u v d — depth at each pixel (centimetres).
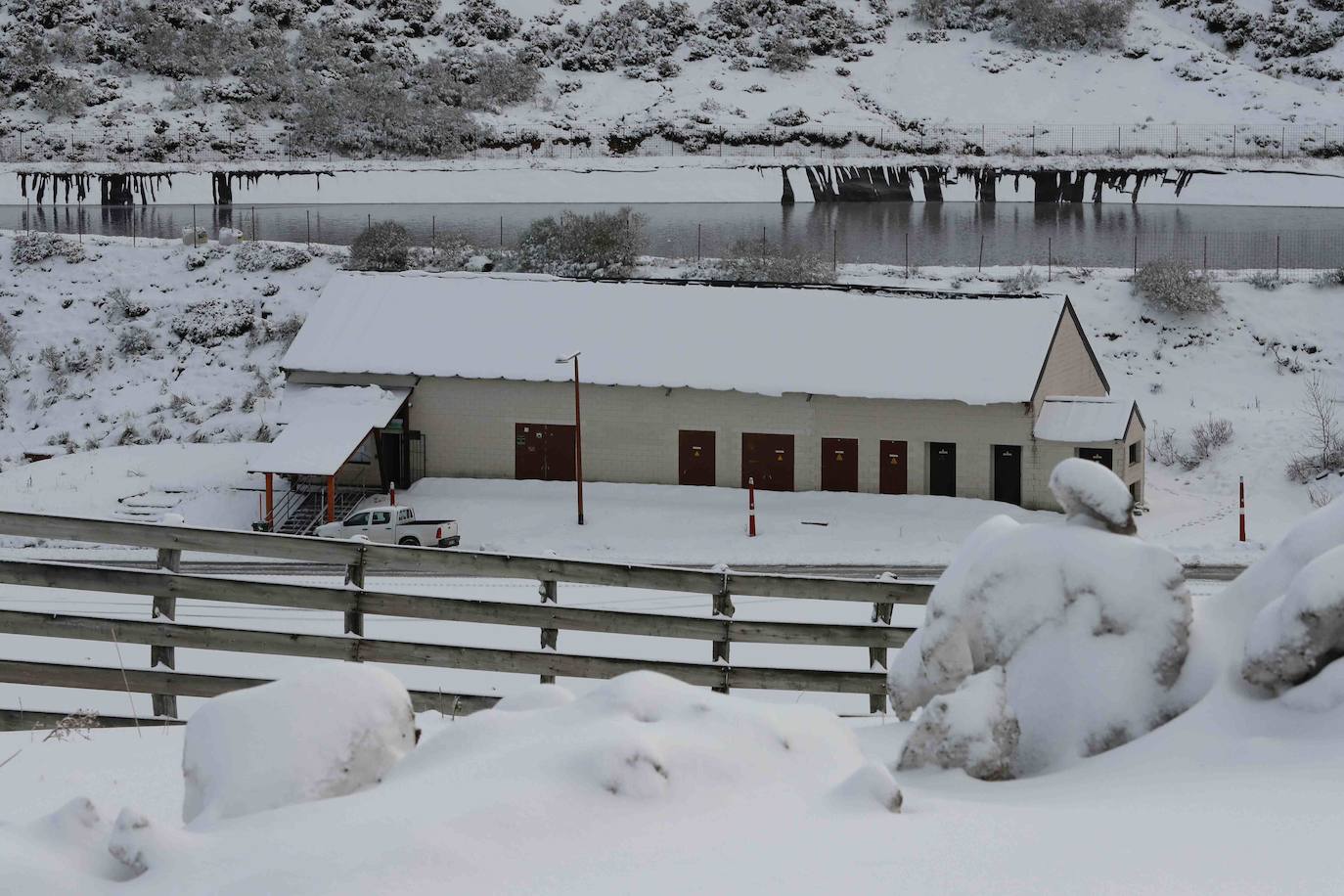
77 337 7069
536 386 5297
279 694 764
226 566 3853
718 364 5222
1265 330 6531
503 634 2202
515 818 673
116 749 1157
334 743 748
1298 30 13762
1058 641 1013
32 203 10869
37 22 12975
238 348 6919
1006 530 1057
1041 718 998
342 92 12581
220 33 13125
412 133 12181
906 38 14112
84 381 6719
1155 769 908
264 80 12688
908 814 768
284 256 7644
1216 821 754
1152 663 1000
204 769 746
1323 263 7931
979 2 14375
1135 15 14162
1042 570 1025
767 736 794
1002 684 959
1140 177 11394
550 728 787
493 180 11562
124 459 5575
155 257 7688
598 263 7625
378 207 10944
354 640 1434
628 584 1505
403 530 4703
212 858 646
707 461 5216
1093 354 5491
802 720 828
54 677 1383
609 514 4978
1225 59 13488
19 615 1395
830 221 10162
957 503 4953
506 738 777
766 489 5175
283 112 12469
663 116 12650
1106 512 1038
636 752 725
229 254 7712
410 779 729
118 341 7000
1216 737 931
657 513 4962
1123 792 842
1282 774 842
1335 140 11906
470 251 7856
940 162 11781
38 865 643
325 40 13312
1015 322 5200
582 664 1466
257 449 5659
